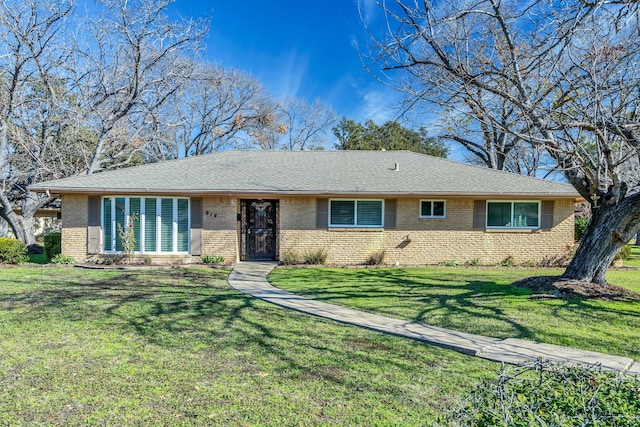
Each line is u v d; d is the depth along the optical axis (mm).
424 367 4387
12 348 4816
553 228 13555
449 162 16375
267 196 13281
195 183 13102
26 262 13086
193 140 31594
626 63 6082
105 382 3898
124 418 3215
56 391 3693
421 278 10547
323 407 3441
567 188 13398
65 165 19062
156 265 12680
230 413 3322
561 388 2500
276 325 5984
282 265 13047
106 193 12633
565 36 5809
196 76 20188
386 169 15273
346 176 14336
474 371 4277
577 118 6344
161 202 13039
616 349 4934
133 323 5961
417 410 3385
